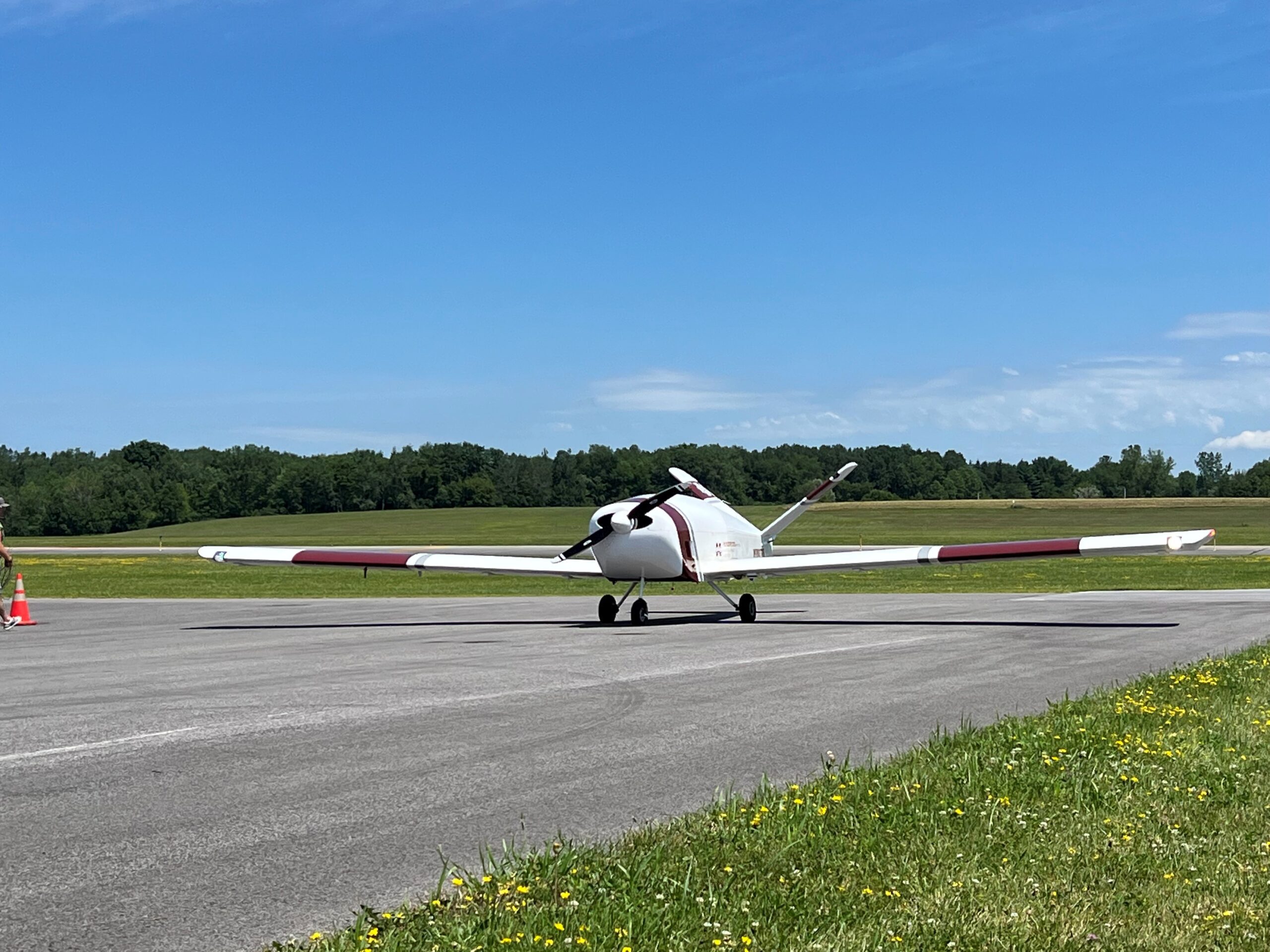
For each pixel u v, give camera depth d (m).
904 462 196.88
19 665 14.62
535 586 38.97
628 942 4.54
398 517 153.38
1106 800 6.98
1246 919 4.83
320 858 5.86
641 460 181.00
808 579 43.31
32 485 167.00
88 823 6.50
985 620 22.41
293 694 11.74
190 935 4.75
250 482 175.50
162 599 31.59
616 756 8.52
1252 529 103.06
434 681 12.84
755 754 8.66
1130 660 15.19
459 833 6.38
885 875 5.46
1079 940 4.59
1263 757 8.34
